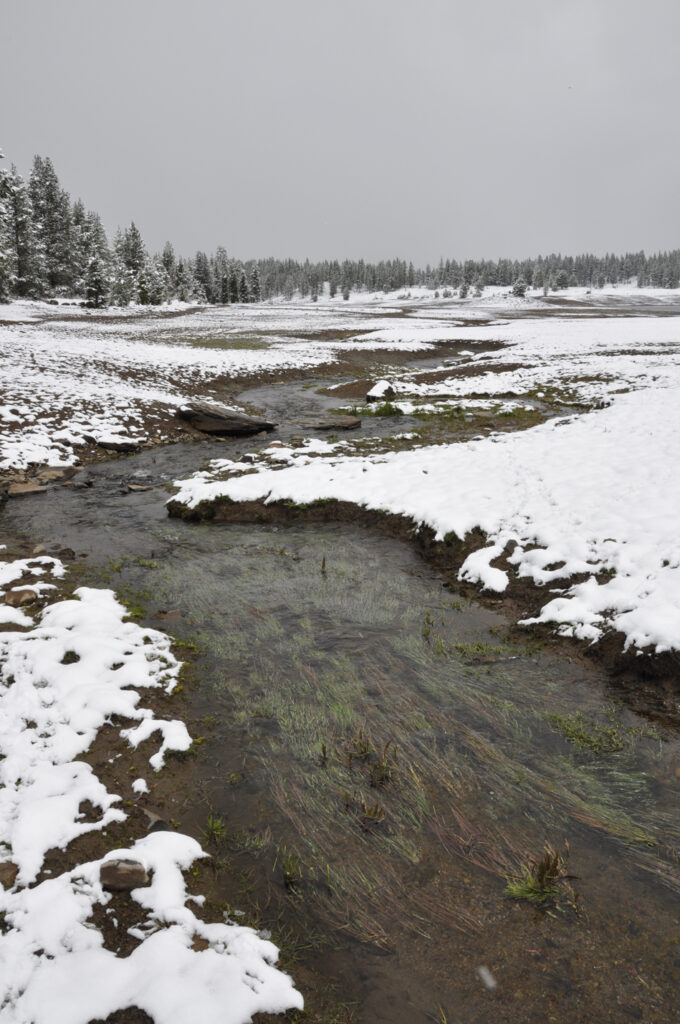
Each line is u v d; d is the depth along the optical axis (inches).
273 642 246.4
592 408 767.1
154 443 679.7
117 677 215.0
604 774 166.9
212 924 124.0
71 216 3427.7
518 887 130.3
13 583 302.4
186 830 150.6
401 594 292.8
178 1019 104.6
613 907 126.3
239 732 189.3
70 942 119.0
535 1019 105.3
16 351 1013.8
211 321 2527.1
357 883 134.3
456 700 203.8
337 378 1234.6
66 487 511.2
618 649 222.8
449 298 7071.9
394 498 406.0
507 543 320.2
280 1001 108.3
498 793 160.4
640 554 271.0
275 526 398.6
